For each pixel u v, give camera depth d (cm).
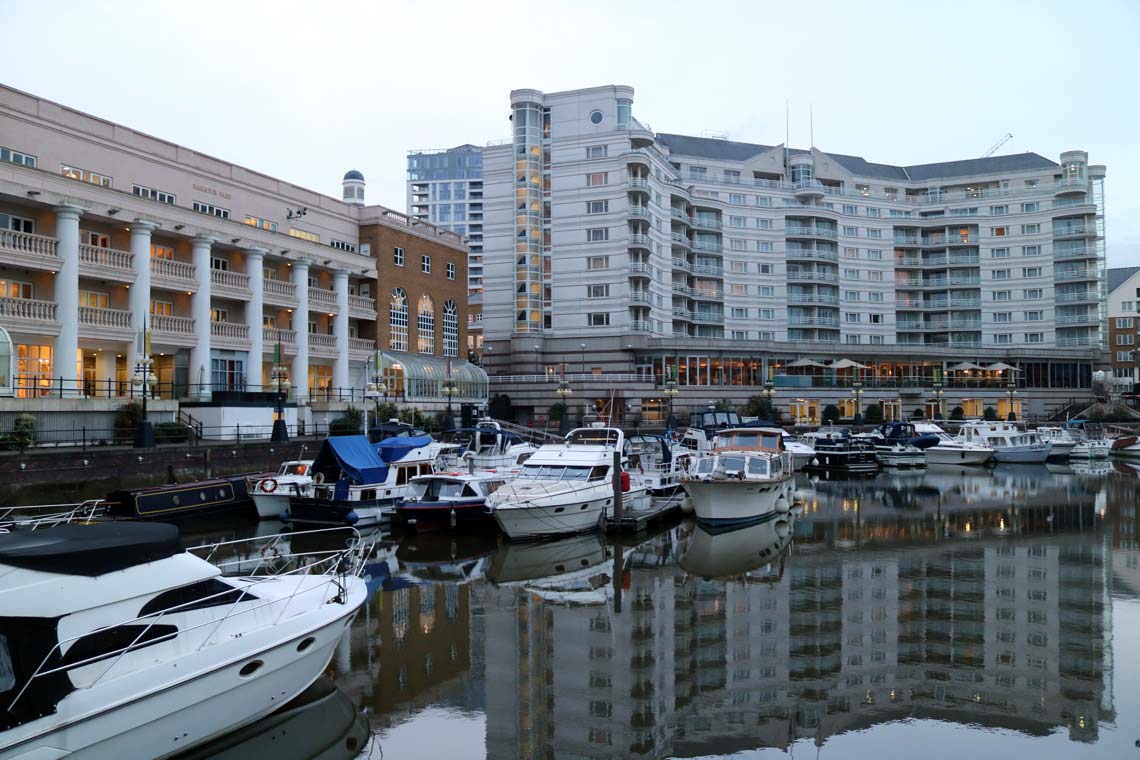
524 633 1623
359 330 5753
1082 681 1374
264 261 4844
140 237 3791
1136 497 3656
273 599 1194
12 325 3209
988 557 2348
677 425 6669
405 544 2509
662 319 7950
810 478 4559
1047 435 5878
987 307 9712
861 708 1266
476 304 10000
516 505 2480
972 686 1356
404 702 1270
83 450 2738
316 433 4169
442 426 5006
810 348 8169
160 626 1043
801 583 2039
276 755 1085
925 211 10075
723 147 9569
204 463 3141
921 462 5291
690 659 1480
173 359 4109
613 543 2558
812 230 9144
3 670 901
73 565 992
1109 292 10950
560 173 7575
